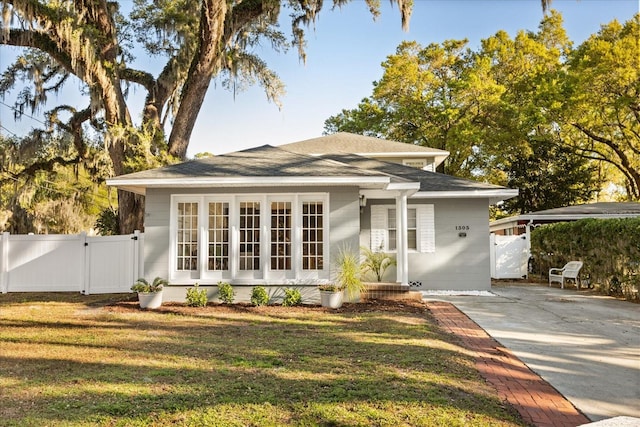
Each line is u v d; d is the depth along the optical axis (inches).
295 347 263.1
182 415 159.9
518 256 737.6
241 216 451.8
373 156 766.5
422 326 326.0
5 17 543.2
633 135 1157.1
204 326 334.6
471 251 576.4
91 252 545.0
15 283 553.6
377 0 686.5
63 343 277.4
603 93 1038.4
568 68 1152.8
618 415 167.0
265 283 443.2
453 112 1146.0
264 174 438.9
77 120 778.8
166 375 207.6
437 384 193.5
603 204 909.2
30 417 157.8
